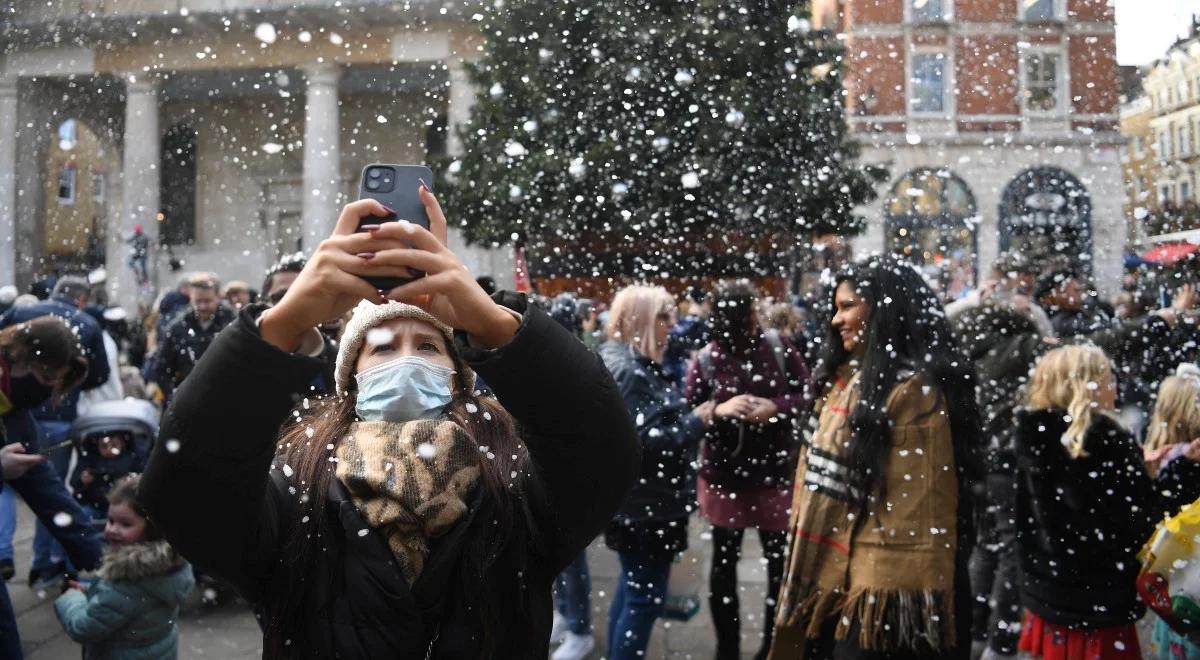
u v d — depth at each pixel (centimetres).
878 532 238
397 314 149
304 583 138
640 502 330
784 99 1243
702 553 487
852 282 262
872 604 234
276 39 2323
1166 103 1398
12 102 2475
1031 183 2186
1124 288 1001
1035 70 2169
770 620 377
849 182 1353
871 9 2184
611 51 1229
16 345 345
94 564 330
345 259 113
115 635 273
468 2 2147
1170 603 270
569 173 1195
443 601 138
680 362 506
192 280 530
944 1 2186
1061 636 312
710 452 379
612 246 1255
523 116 1274
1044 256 678
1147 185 1530
